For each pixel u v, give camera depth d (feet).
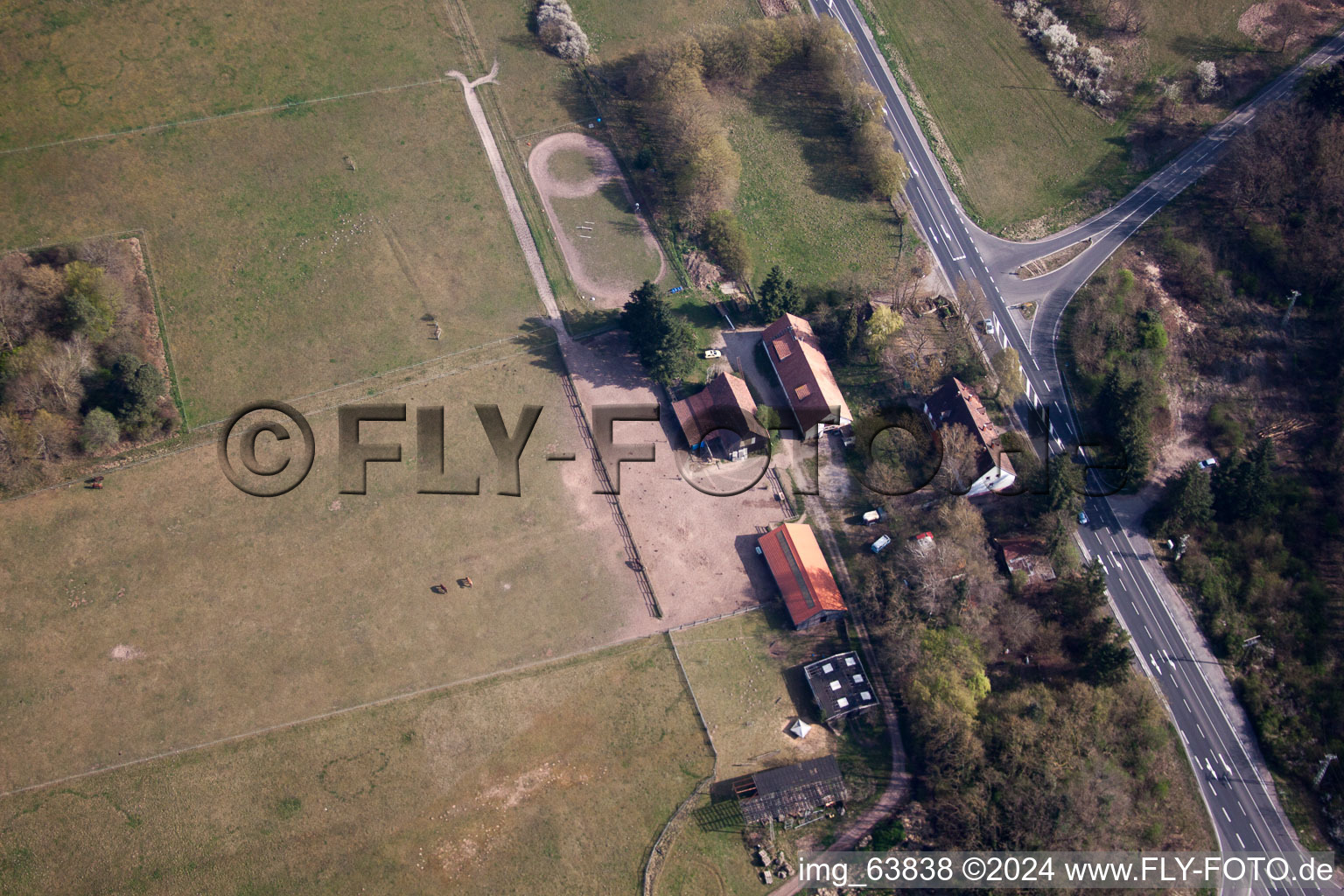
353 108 419.95
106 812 274.36
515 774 289.53
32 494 317.83
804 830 288.51
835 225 415.44
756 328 385.09
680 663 312.09
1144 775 302.04
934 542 325.83
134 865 268.82
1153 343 380.17
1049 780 286.25
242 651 300.40
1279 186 411.54
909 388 368.89
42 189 376.27
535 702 301.02
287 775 283.18
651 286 351.05
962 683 298.56
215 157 396.57
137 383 325.62
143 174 386.32
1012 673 317.83
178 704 291.17
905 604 316.19
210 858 271.28
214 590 309.63
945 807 285.02
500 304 380.78
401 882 272.10
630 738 297.94
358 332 366.43
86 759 281.33
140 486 324.60
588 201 411.54
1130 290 396.16
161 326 357.00
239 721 289.94
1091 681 312.71
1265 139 420.77
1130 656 301.63
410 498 332.39
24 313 332.60
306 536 321.52
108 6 418.31
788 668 314.96
